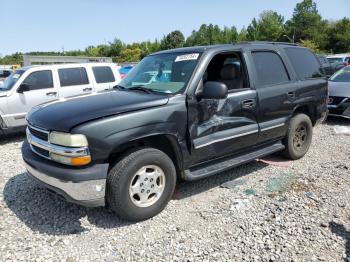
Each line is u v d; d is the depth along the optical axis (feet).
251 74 15.48
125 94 13.42
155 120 11.94
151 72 15.12
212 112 13.67
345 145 21.57
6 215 12.90
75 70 29.32
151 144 12.80
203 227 11.83
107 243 11.04
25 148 13.25
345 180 15.21
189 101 12.87
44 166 11.50
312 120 19.74
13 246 10.88
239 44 15.70
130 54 254.27
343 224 11.53
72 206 13.51
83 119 11.03
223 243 10.80
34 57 68.13
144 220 12.36
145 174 12.06
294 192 14.08
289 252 10.14
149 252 10.52
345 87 28.14
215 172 13.99
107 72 31.30
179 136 12.66
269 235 11.07
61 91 28.14
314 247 10.33
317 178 15.55
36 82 27.07
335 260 9.72
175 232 11.58
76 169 10.94
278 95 16.42
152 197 12.48
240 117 14.83
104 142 10.98
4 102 25.36
